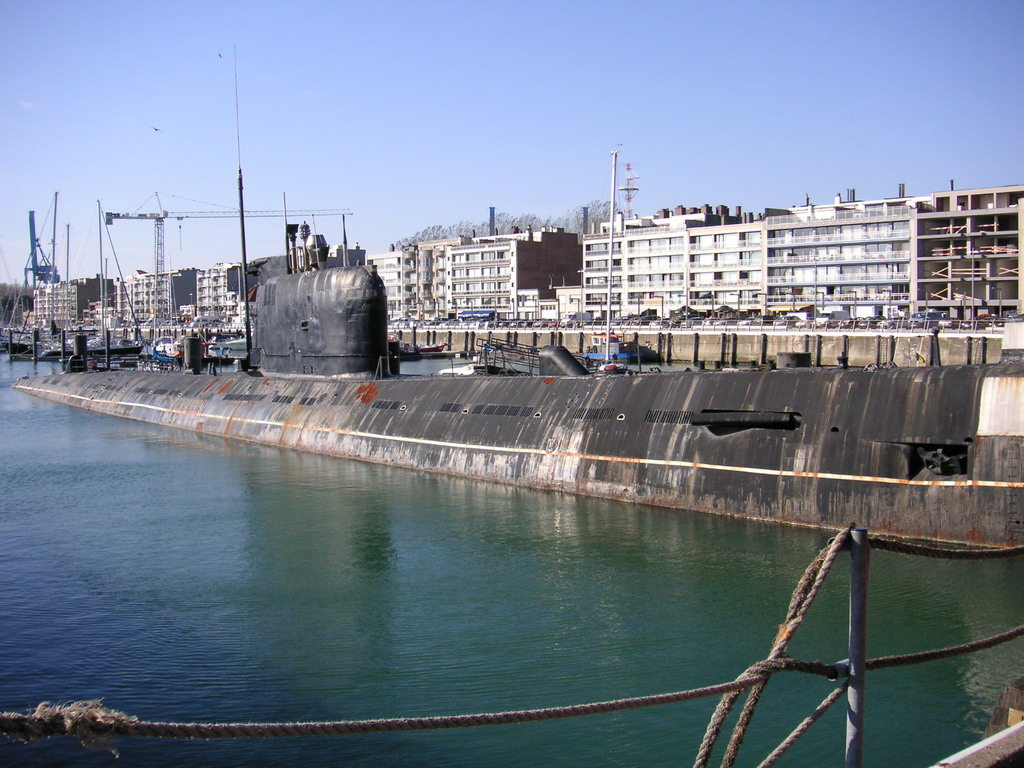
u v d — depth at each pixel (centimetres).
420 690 1495
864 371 2225
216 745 1339
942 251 7688
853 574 554
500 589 1967
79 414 5569
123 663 1616
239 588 2025
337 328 3856
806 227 8856
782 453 2300
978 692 1444
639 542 2238
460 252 13675
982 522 1953
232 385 4638
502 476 2978
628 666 1562
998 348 5362
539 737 1334
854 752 561
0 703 1455
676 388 2623
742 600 1838
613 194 6178
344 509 2731
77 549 2370
